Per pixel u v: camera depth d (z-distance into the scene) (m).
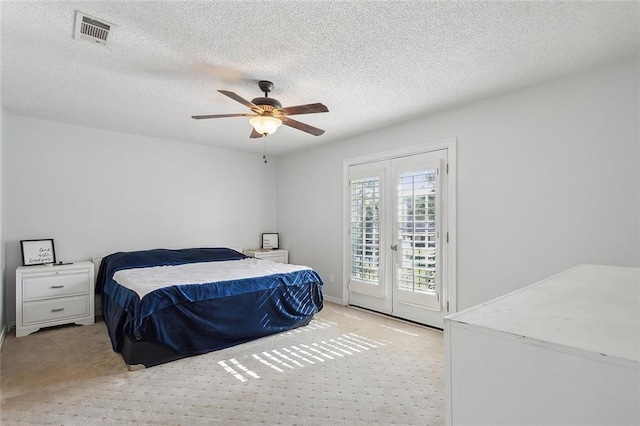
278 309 3.44
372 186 4.29
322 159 5.13
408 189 3.85
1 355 2.90
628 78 2.42
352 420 1.98
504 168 3.07
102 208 4.29
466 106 3.35
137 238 4.57
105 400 2.18
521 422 0.64
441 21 1.97
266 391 2.31
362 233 4.41
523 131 2.94
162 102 3.31
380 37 2.13
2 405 2.11
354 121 3.91
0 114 3.19
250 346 3.14
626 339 0.61
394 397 2.24
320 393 2.29
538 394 0.62
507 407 0.66
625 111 2.43
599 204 2.54
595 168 2.56
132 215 4.53
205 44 2.22
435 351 3.03
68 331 3.54
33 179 3.83
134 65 2.52
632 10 1.86
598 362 0.56
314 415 2.03
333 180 4.93
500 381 0.67
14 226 3.71
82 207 4.15
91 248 4.21
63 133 4.02
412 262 3.78
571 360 0.58
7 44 2.22
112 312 3.26
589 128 2.59
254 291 3.26
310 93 3.05
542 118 2.83
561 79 2.74
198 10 1.86
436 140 3.60
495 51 2.31
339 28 2.04
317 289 3.86
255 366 2.71
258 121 2.67
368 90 2.99
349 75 2.69
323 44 2.22
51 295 3.55
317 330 3.60
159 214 4.76
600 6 1.83
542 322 0.73
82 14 1.89
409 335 3.44
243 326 3.17
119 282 3.29
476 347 0.71
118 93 3.08
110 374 2.54
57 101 3.29
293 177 5.71
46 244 3.86
